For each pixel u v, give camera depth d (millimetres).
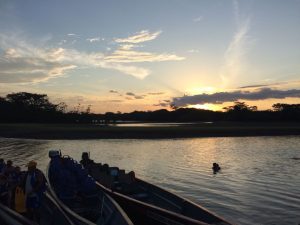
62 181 13711
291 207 16453
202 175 25141
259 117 175375
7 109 129250
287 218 14781
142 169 27828
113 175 15367
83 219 10844
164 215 11664
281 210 15945
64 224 12008
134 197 14703
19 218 11430
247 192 19609
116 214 11344
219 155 38031
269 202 17391
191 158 35094
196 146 49156
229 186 21250
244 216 15039
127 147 46312
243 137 70750
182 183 22141
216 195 18891
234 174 25625
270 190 20172
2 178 13438
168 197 13977
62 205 12383
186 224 10789
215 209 16125
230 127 97688
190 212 12383
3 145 47969
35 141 55562
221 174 25609
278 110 175625
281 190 20156
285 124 131125
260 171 27156
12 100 140625
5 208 12477
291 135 77812
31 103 138250
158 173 25891
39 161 31438
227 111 187625
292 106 172750
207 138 66625
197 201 17578
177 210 13125
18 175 13508
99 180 17453
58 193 13844
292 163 31984
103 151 40844
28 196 12125
